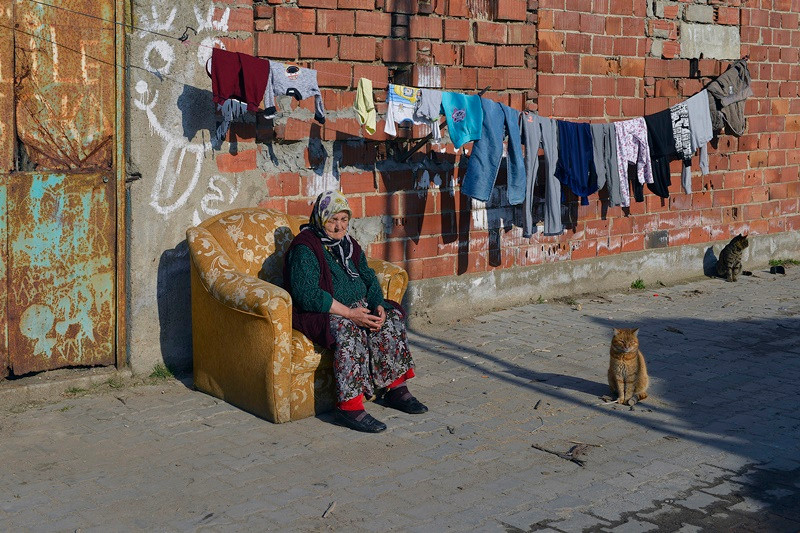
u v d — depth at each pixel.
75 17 5.79
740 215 10.95
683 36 9.84
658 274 10.05
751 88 10.29
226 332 5.66
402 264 7.72
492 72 8.13
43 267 5.84
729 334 7.91
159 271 6.23
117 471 4.66
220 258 5.77
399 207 7.64
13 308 5.74
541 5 8.41
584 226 9.20
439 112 6.76
